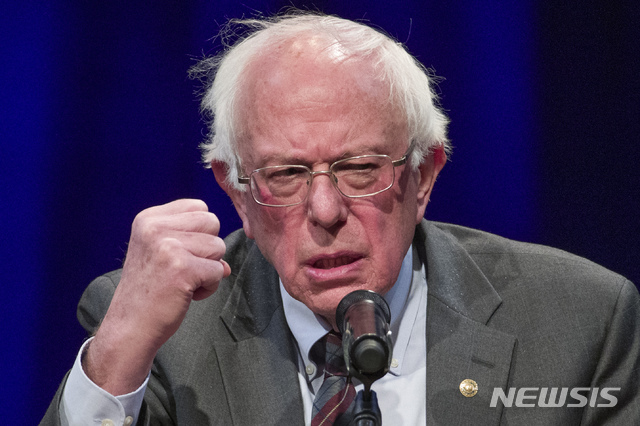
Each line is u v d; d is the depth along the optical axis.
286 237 5.11
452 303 5.86
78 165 10.30
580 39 10.09
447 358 5.57
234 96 5.36
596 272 6.01
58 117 10.30
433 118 5.59
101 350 5.06
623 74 9.97
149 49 10.41
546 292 5.87
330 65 5.03
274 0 10.18
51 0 10.24
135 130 10.40
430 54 10.23
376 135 5.00
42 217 10.25
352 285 5.07
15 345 10.12
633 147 9.96
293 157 4.97
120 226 10.36
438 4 10.19
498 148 10.26
